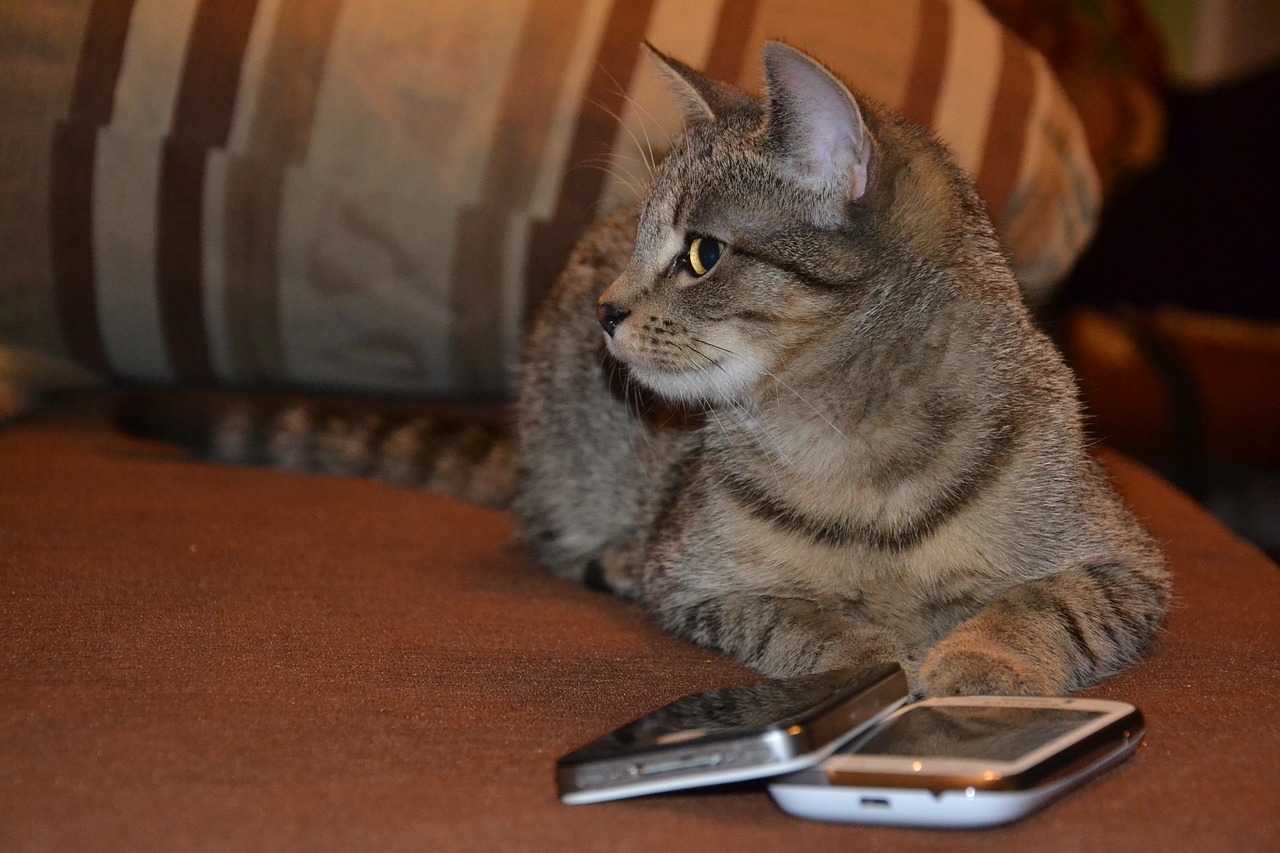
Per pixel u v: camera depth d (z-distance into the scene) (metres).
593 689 1.75
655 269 2.18
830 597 2.04
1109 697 1.74
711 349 2.10
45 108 3.08
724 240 2.09
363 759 1.47
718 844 1.29
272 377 3.44
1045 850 1.27
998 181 3.05
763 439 2.11
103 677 1.70
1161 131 4.19
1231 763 1.48
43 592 2.04
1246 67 6.05
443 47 3.05
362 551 2.44
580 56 3.05
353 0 3.06
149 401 3.12
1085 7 4.27
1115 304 4.85
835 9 3.09
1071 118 3.23
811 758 1.33
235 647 1.84
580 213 3.09
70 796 1.36
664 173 2.27
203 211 3.12
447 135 3.07
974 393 1.99
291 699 1.65
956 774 1.30
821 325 2.03
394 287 3.21
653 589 2.21
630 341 2.15
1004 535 1.97
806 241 2.04
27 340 3.34
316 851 1.25
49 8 3.07
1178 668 1.87
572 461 2.65
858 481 2.00
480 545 2.66
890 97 3.04
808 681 1.54
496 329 3.25
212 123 3.06
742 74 3.04
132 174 3.11
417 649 1.87
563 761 1.38
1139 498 2.85
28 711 1.57
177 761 1.45
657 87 3.03
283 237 3.14
